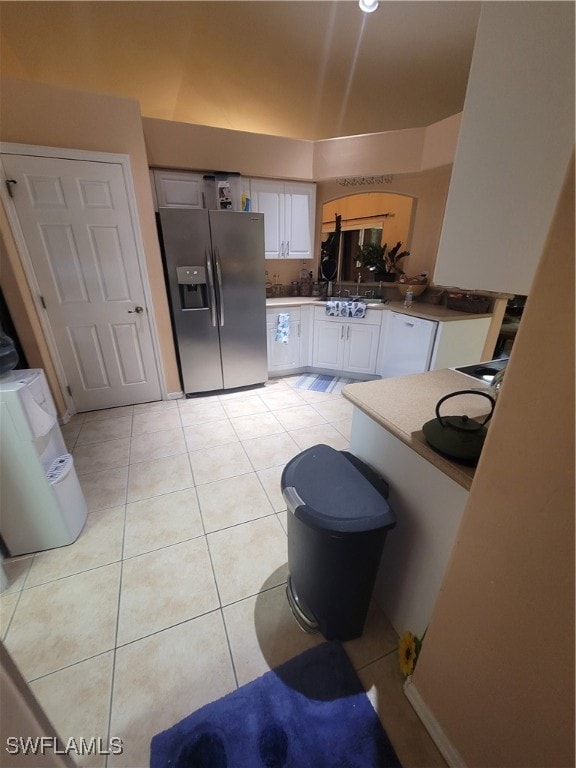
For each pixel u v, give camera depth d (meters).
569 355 0.50
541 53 0.54
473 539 0.72
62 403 2.73
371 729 0.96
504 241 0.68
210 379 3.18
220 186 2.90
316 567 1.05
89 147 2.27
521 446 0.59
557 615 0.57
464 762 0.85
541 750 0.64
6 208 2.21
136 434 2.57
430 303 3.35
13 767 0.54
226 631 1.23
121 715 1.00
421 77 3.01
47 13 2.24
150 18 2.33
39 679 1.09
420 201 3.31
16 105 2.06
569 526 0.53
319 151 3.24
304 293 3.94
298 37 2.54
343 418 2.82
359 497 1.04
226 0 2.20
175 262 2.72
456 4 2.23
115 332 2.79
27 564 1.49
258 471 2.13
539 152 0.58
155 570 1.47
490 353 3.04
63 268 2.49
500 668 0.70
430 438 0.90
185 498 1.90
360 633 1.20
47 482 1.47
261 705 1.02
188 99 2.97
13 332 2.36
